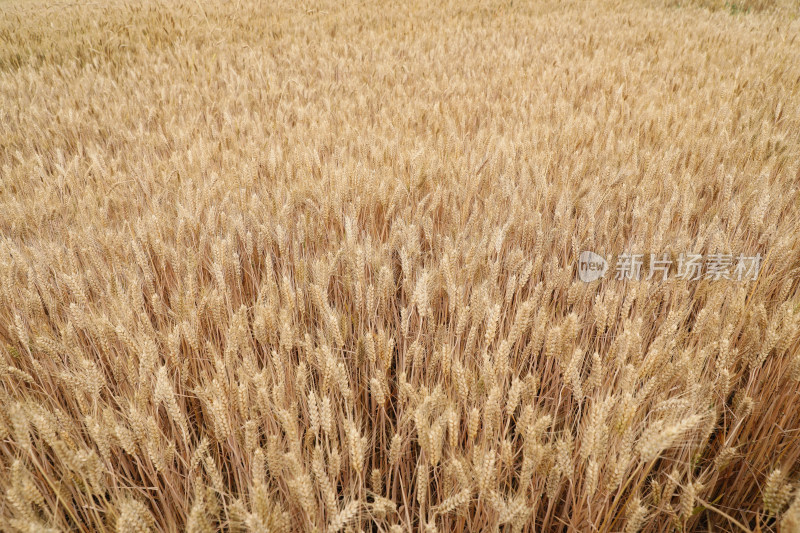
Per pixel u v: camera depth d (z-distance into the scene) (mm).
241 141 4973
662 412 1983
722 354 1890
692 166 3949
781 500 1503
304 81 7738
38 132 5473
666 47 9180
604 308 2203
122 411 2197
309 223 3174
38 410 1817
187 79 7988
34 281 2717
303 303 2613
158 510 1913
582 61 8250
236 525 1475
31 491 1520
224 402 1836
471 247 2625
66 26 11750
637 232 2988
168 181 3818
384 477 2271
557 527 1975
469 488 1542
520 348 2611
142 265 2654
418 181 3725
